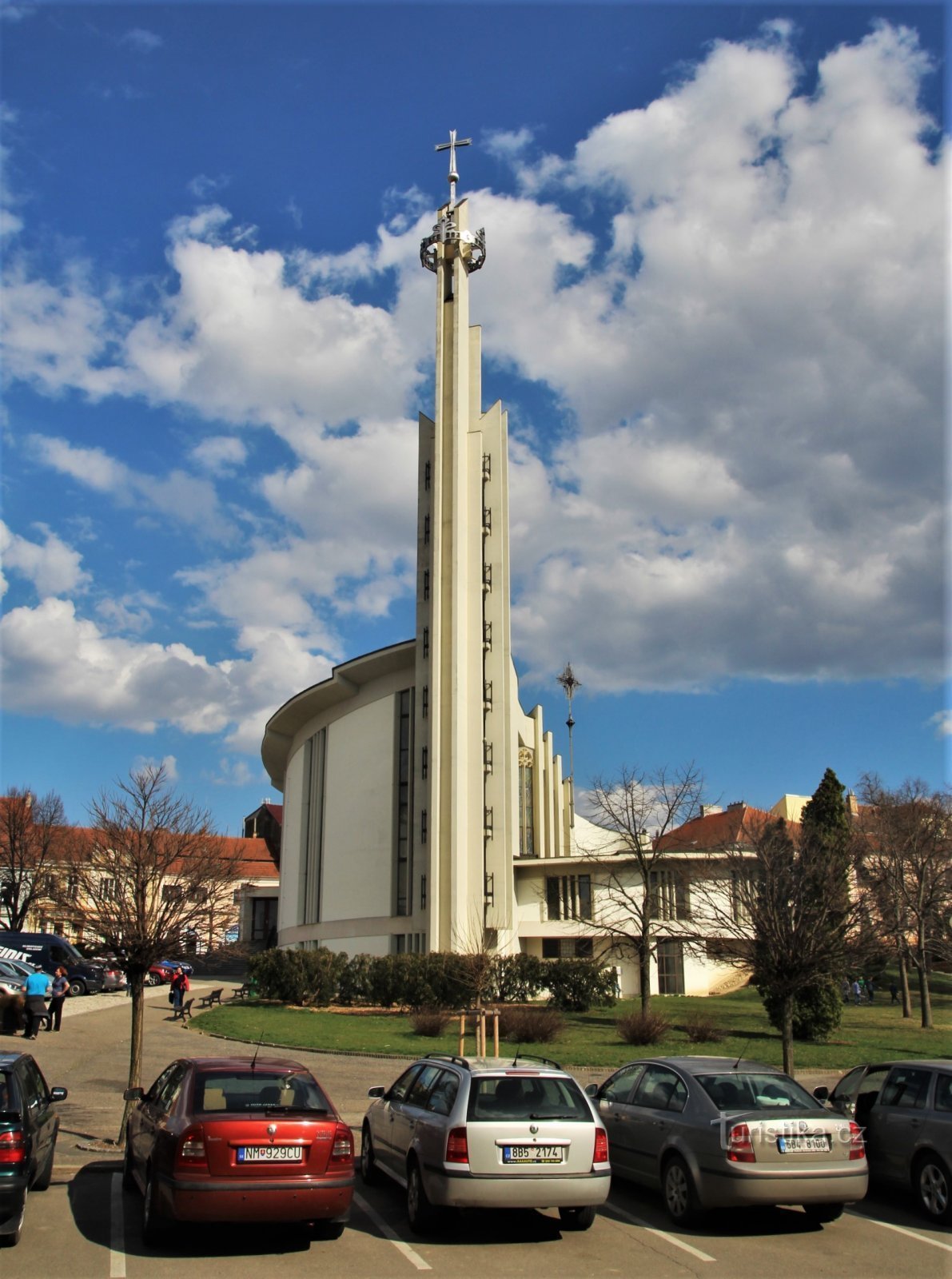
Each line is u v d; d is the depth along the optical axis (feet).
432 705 153.79
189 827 68.90
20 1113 31.99
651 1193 40.83
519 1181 32.14
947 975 207.82
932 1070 39.40
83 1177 40.83
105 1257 30.50
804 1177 33.81
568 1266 30.78
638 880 160.15
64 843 181.98
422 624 163.73
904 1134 38.83
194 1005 133.39
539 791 197.26
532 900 167.53
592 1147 33.24
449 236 169.58
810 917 62.28
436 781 150.20
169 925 49.73
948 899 130.21
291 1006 133.80
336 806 189.67
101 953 48.24
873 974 121.60
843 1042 100.17
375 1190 40.52
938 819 142.72
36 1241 32.01
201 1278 28.63
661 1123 37.52
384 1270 29.91
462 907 145.69
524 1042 92.58
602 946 161.68
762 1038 101.91
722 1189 33.91
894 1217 37.83
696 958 148.87
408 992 126.21
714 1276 30.19
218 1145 29.81
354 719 188.14
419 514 167.53
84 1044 88.12
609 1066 77.20
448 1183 31.94
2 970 115.65
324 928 186.39
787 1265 31.48
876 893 120.16
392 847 170.60
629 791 116.06
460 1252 32.12
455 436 161.89
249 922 276.00
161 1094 35.68
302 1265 30.12
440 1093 35.22
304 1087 32.96
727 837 135.23
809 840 99.19
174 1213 29.27
